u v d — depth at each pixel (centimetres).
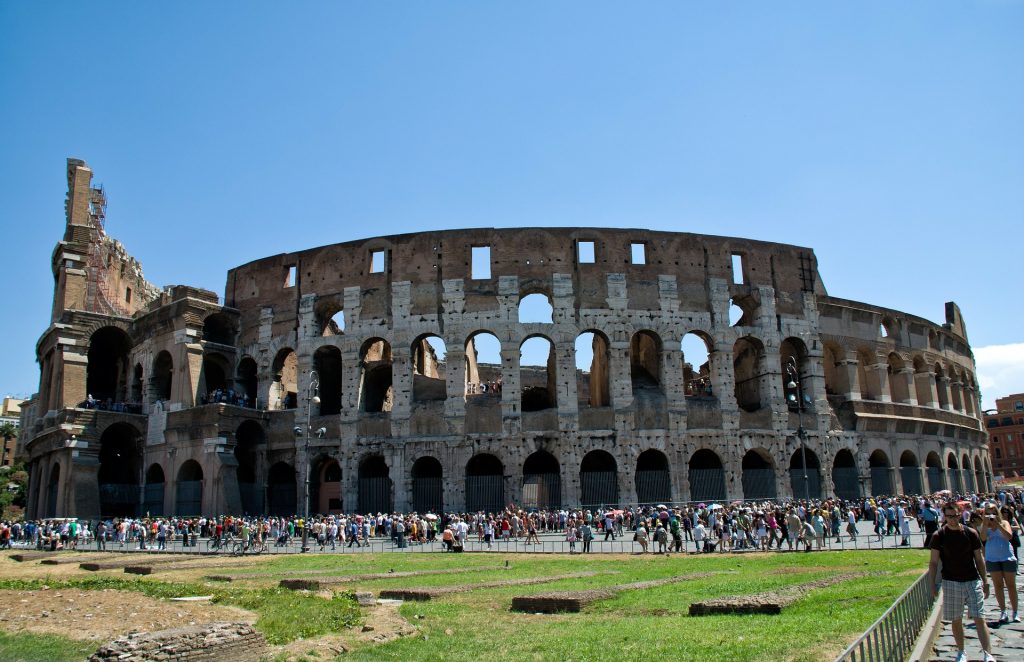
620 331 7231
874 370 8400
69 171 8850
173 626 2195
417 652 1855
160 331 7950
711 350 7469
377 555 4806
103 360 9250
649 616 2250
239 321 8012
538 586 3034
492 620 2275
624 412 7050
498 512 6744
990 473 10538
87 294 8944
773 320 7700
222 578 3522
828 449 7662
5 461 17650
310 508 7175
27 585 3366
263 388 7650
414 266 7369
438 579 3344
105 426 7575
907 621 1537
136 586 3212
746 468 7775
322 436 7200
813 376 7788
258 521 6116
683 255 7550
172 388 7594
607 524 5459
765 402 7506
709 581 3036
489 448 6900
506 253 7331
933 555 1557
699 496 7056
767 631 1866
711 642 1773
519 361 7075
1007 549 1881
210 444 7050
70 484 7250
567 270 7312
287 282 7900
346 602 2620
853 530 4644
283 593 2909
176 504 7219
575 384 7056
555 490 6856
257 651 1859
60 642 2030
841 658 1066
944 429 8938
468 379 9556
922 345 9038
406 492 6888
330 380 8088
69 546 6216
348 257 7581
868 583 2716
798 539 4397
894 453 8181
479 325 7162
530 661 1700
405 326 7244
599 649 1775
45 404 8475
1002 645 1639
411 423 7019
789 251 8006
